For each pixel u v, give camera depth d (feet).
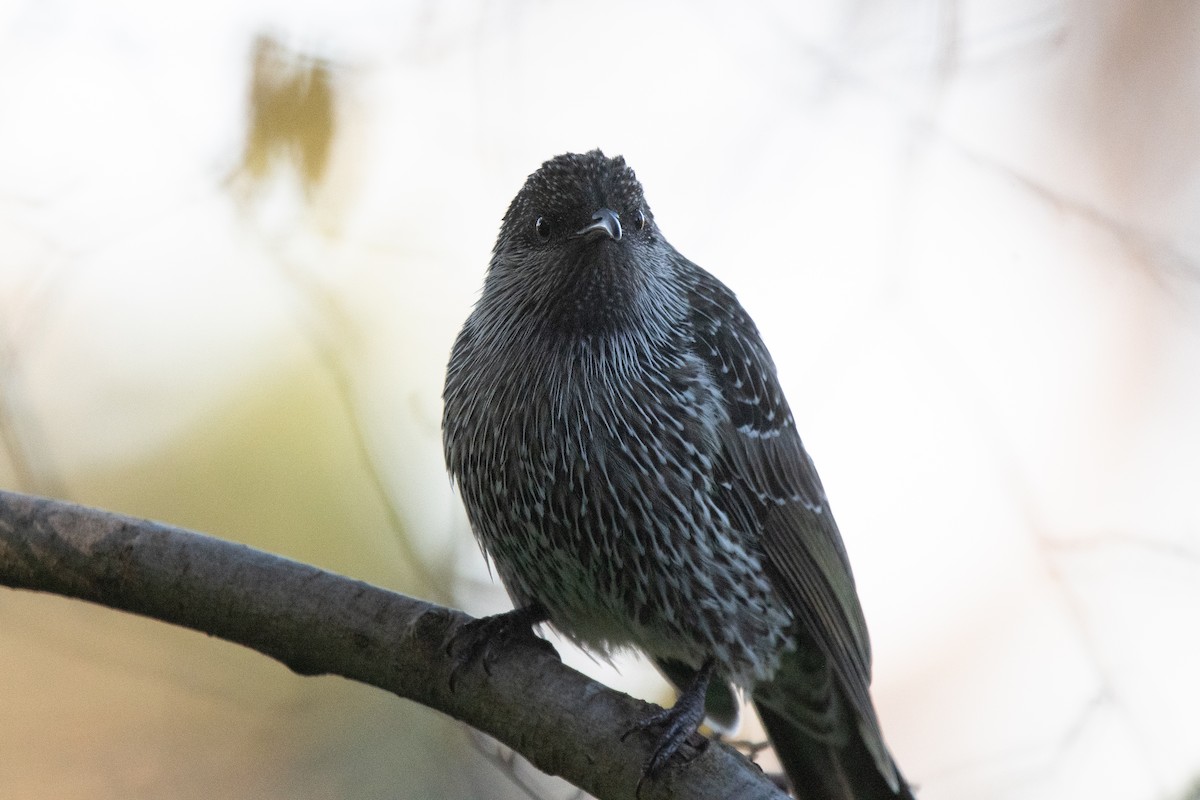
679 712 26.86
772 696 35.63
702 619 32.65
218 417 47.44
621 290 32.17
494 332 32.99
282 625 27.71
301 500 46.96
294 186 37.70
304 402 47.91
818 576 34.88
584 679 27.12
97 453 46.65
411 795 41.32
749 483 33.58
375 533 46.57
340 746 42.39
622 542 31.94
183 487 46.60
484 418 32.55
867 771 35.35
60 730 44.11
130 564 27.73
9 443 35.19
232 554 27.91
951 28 38.75
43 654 44.60
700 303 34.37
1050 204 39.68
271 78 37.06
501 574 33.96
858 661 35.32
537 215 32.65
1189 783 33.32
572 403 31.76
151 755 43.60
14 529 27.96
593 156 32.94
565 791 37.83
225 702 43.65
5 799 43.01
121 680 44.39
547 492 31.83
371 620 27.66
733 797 25.41
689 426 32.35
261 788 42.70
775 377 35.58
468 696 27.35
